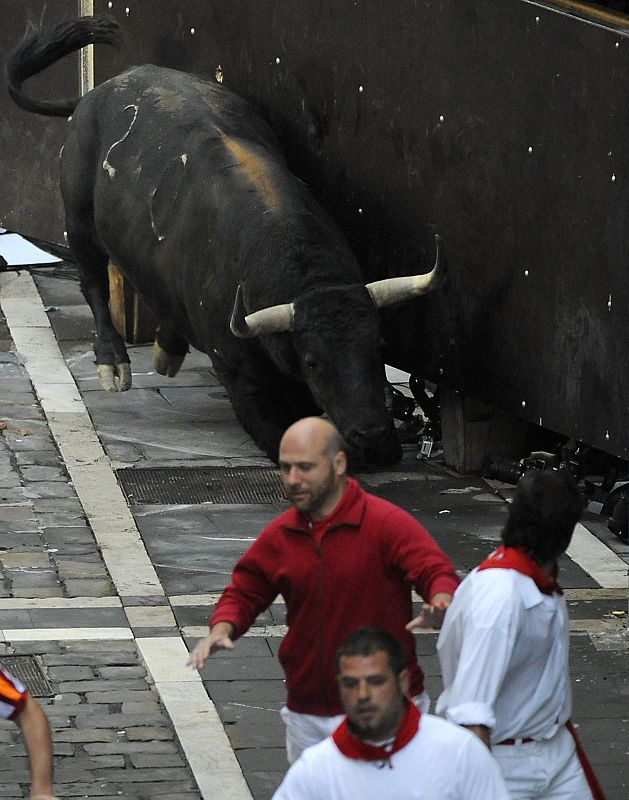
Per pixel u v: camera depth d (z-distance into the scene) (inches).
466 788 588.7
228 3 1800.0
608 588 1317.7
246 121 1686.8
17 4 2148.1
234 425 1784.0
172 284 1648.6
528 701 715.4
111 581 1304.1
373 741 586.2
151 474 1598.2
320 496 761.0
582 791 731.4
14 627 1196.5
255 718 1055.6
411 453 1723.7
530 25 1448.1
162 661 1138.7
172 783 967.6
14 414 1771.7
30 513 1462.8
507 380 1537.9
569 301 1449.3
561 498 708.7
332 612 771.4
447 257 1587.1
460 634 706.8
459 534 1461.6
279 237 1505.9
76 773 974.4
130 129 1700.3
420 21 1567.4
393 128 1624.0
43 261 2412.6
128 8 1948.8
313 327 1438.2
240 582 790.5
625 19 1391.5
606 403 1418.6
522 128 1473.9
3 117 2212.1
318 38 1689.2
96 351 1830.7
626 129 1358.3
